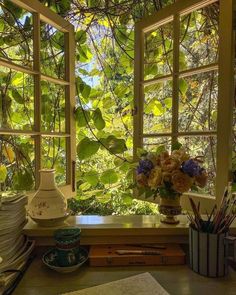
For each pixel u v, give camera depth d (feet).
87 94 6.39
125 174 6.66
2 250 3.18
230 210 3.47
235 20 4.18
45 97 5.53
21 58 5.17
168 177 3.78
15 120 5.23
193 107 5.10
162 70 5.57
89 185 6.77
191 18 5.07
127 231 3.90
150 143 5.61
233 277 3.30
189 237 3.58
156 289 2.97
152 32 5.65
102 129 6.48
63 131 5.81
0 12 5.18
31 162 5.08
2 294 2.84
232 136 4.29
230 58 4.17
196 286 3.08
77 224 4.03
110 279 3.21
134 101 5.70
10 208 3.32
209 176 4.69
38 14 4.88
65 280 3.18
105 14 6.45
